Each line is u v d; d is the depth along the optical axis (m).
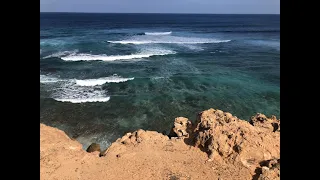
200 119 11.73
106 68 31.28
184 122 12.63
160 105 21.25
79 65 32.19
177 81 27.19
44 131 10.87
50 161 9.00
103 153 10.56
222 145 10.03
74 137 16.28
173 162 9.70
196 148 10.59
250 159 9.62
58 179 8.34
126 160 9.73
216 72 31.08
